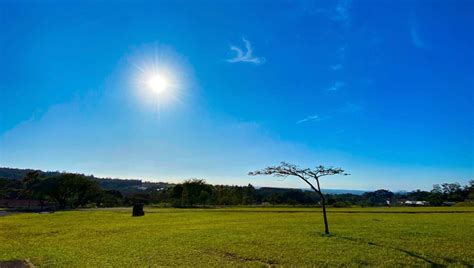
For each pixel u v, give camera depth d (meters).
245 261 14.67
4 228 29.91
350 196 98.25
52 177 81.69
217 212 51.34
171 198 87.88
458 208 57.69
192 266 13.85
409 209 54.88
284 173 24.38
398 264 13.53
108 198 92.38
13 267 14.09
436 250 16.17
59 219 39.75
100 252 17.14
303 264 13.89
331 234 22.17
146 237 22.44
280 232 23.66
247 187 90.62
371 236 21.00
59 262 14.86
